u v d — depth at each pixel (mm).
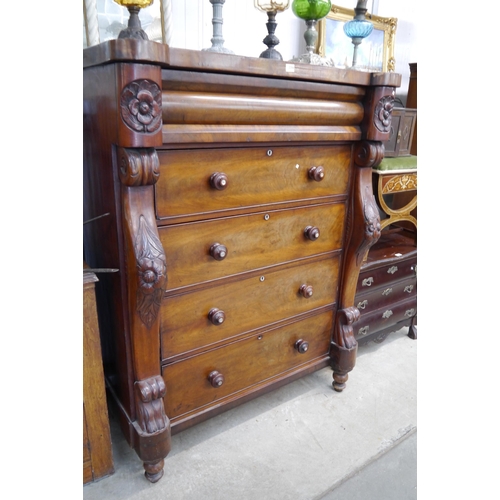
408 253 1815
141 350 1059
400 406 1543
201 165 1039
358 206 1384
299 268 1363
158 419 1111
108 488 1169
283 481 1212
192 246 1091
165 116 925
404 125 1865
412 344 1986
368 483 1216
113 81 851
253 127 1068
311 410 1511
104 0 1336
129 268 971
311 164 1266
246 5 1694
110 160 951
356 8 1568
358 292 1693
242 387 1343
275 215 1235
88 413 1122
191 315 1148
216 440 1357
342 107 1230
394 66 2168
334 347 1554
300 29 1864
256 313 1295
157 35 1453
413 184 1852
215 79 961
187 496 1153
